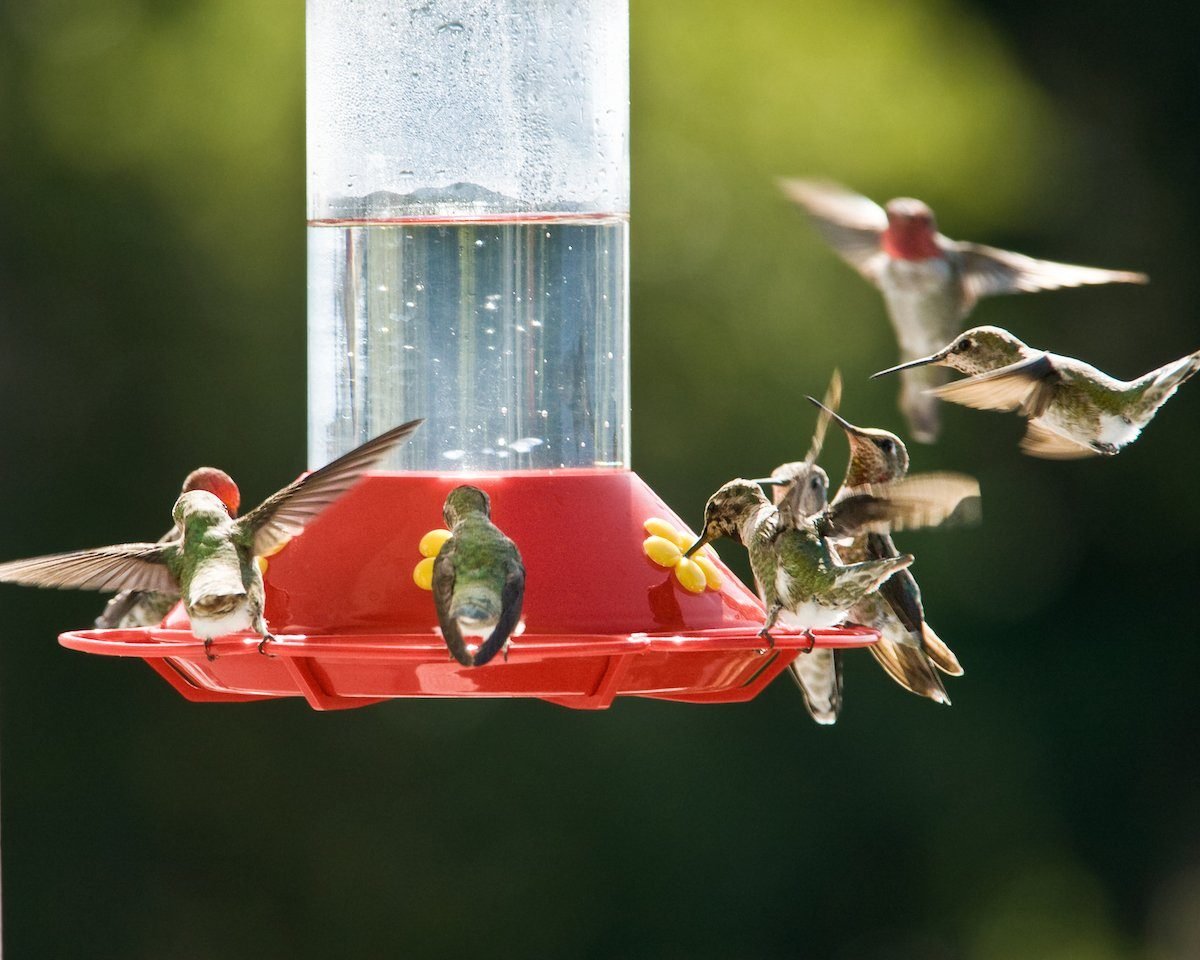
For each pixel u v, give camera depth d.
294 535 5.99
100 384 15.32
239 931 15.88
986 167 17.66
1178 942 18.64
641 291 16.28
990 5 18.94
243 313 15.35
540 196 6.60
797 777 16.77
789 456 16.23
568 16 6.68
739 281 16.39
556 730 16.19
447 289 6.52
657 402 16.16
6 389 15.24
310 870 15.97
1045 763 18.36
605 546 5.94
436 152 6.56
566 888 16.11
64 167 15.35
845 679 17.11
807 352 16.34
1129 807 18.70
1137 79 19.44
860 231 9.34
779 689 16.75
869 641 5.81
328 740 16.02
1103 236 18.83
